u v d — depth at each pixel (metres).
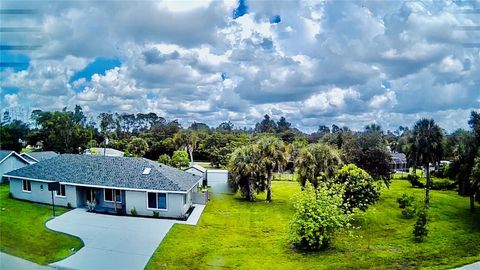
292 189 43.16
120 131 76.69
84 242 19.16
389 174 39.50
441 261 16.88
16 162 37.44
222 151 61.50
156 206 25.78
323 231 19.20
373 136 40.34
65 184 26.86
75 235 20.28
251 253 18.39
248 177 34.50
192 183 29.56
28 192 28.61
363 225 24.86
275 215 28.14
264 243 20.42
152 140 68.50
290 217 27.50
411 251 18.56
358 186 25.70
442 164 47.97
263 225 24.81
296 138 70.56
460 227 23.83
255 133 74.50
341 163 30.33
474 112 30.02
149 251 18.17
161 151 67.50
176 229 22.52
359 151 38.84
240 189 35.41
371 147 39.22
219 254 18.08
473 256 17.67
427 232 21.22
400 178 54.47
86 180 26.91
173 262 16.75
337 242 20.66
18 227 20.73
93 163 29.47
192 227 23.36
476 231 22.77
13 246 17.53
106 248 18.34
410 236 21.95
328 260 17.23
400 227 24.47
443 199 33.75
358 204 25.20
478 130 28.97
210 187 40.19
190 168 41.31
